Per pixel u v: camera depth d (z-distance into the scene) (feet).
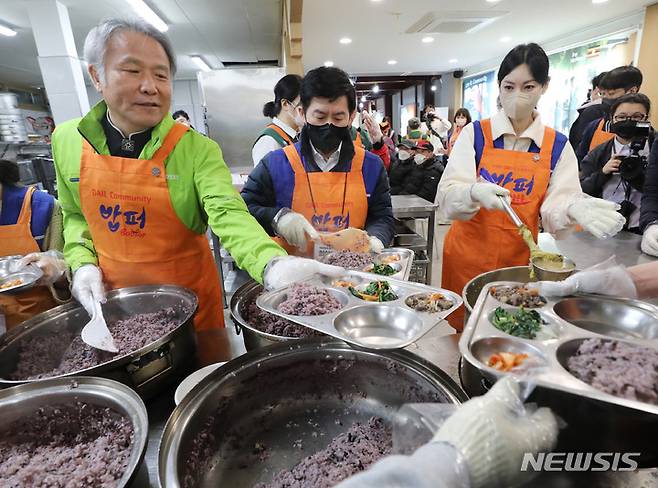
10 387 2.73
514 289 3.85
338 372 3.26
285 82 8.43
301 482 2.56
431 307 3.52
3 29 20.51
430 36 22.94
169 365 3.20
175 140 4.50
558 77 24.47
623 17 19.56
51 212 6.30
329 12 18.13
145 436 2.23
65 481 2.42
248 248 3.98
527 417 1.82
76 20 19.89
